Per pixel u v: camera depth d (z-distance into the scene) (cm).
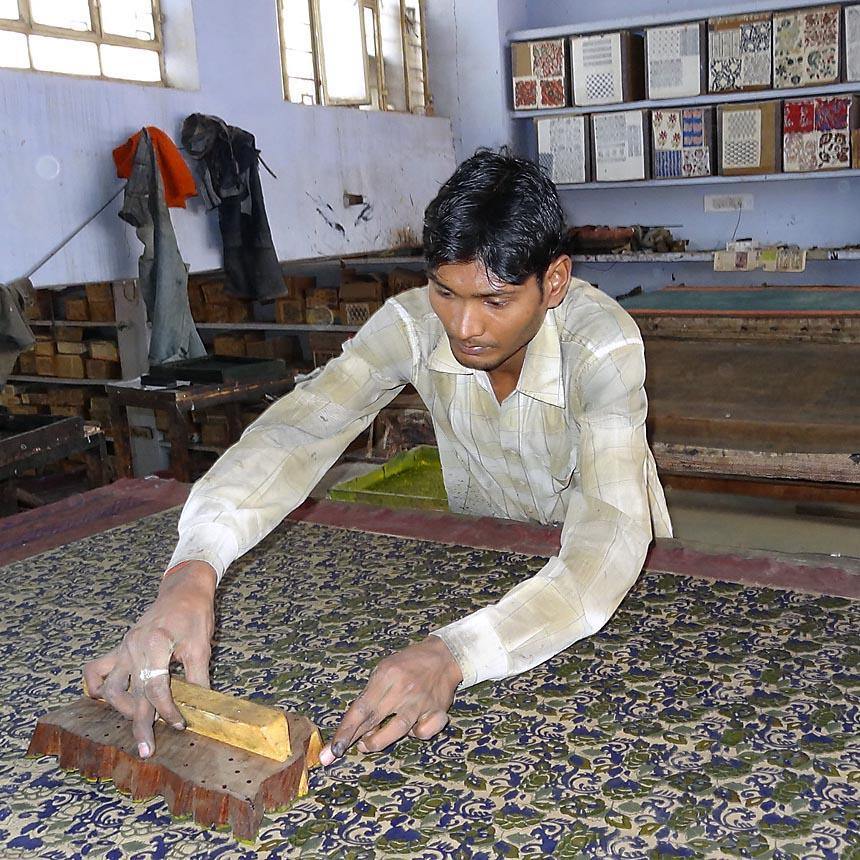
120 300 683
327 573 178
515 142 746
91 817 112
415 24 733
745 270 671
